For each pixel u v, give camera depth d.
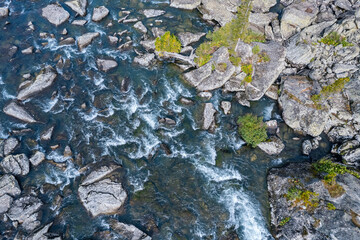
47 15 55.09
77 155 38.53
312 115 42.19
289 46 50.59
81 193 34.50
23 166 36.34
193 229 33.28
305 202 33.19
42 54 49.88
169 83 48.19
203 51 49.06
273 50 49.91
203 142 41.53
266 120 44.69
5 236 31.30
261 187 37.38
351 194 32.53
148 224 33.22
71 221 32.97
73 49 51.28
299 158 40.12
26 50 49.47
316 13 54.03
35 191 34.84
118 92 46.19
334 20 50.66
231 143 41.69
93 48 51.72
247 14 46.16
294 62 48.84
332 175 34.72
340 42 47.34
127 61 50.47
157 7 59.81
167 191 36.31
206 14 58.38
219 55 48.91
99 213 33.47
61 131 41.00
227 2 59.03
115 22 56.41
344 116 41.84
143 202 35.00
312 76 46.22
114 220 33.22
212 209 35.09
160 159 39.34
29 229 31.89
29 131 40.50
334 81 45.09
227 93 47.62
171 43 48.62
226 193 36.66
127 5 59.78
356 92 42.69
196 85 47.81
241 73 47.50
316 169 36.84
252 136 40.72
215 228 33.53
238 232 33.34
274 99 47.19
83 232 32.22
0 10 54.34
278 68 47.88
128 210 34.19
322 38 48.62
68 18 55.56
